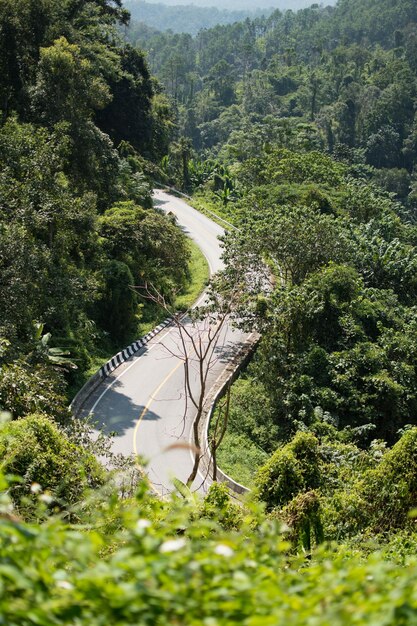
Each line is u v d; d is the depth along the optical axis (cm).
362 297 3172
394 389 2647
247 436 2586
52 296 2717
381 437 2673
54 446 1230
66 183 3584
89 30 5619
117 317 3362
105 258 3606
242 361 3167
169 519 367
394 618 215
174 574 234
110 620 220
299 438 1659
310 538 1299
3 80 4028
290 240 3391
